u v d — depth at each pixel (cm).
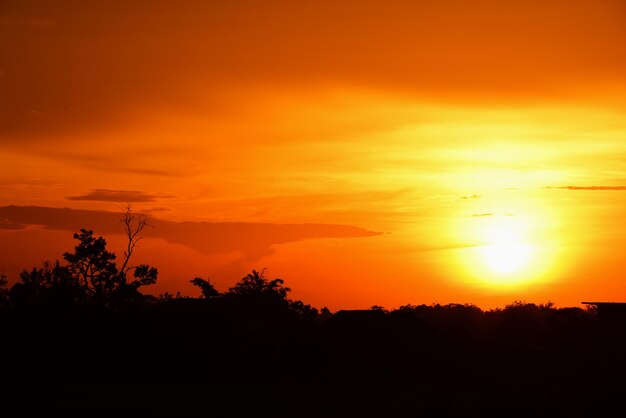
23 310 6900
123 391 5091
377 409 4234
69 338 6475
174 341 6488
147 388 5322
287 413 4062
